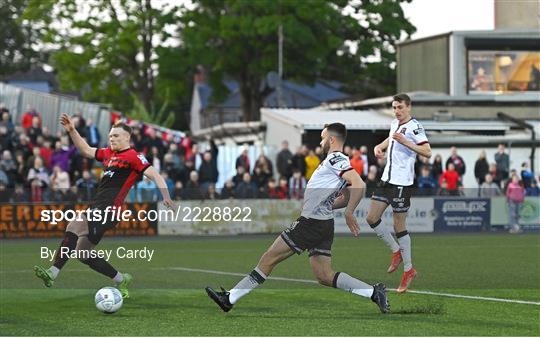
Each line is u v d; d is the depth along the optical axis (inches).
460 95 2896.2
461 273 1244.5
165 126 3806.6
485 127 2800.2
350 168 805.2
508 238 2020.2
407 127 994.1
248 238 2010.3
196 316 832.9
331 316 825.5
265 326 767.1
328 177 810.8
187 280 1162.0
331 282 829.8
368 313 844.0
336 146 820.0
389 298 964.0
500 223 2250.2
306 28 3730.3
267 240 1946.4
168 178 2105.1
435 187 2230.6
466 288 1059.9
